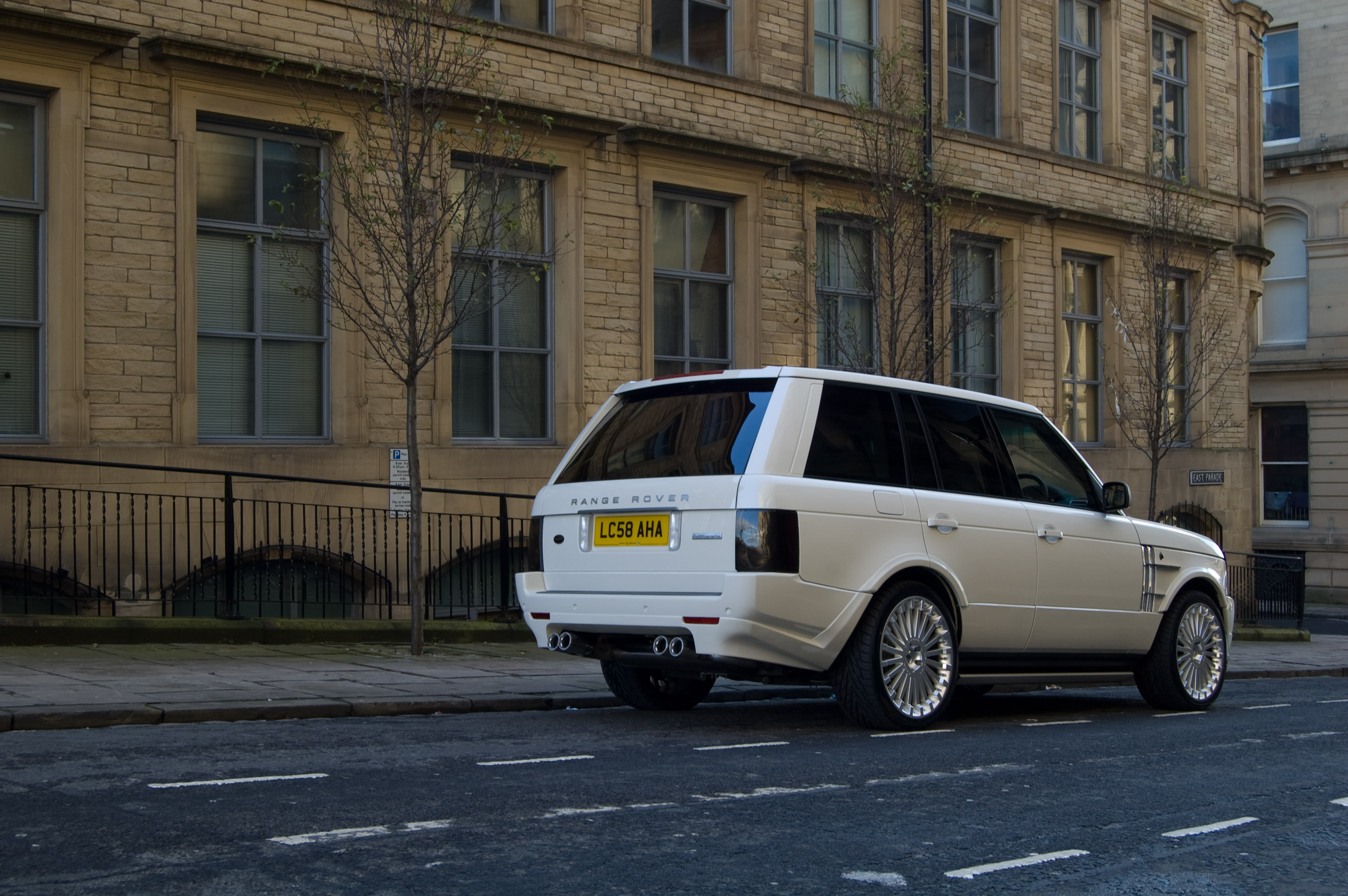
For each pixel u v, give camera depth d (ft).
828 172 57.67
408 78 37.76
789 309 57.31
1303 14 111.65
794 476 24.38
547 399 50.78
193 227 41.63
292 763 20.40
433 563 46.44
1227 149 82.94
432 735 23.90
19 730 23.13
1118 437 73.41
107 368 39.93
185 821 16.33
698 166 54.24
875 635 25.41
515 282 47.67
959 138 64.80
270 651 36.19
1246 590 79.66
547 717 27.32
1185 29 80.48
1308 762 24.35
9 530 37.83
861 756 22.97
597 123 50.39
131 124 40.57
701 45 56.18
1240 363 82.43
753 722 27.37
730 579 23.67
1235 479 81.30
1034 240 68.64
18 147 39.45
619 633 25.52
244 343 43.37
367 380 45.27
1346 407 108.68
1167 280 68.54
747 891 14.23
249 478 42.24
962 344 66.23
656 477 25.31
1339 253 109.29
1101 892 14.82
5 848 14.84
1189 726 29.32
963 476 27.71
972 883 14.93
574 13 50.80
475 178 40.52
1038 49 70.08
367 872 14.34
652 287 52.75
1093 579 29.86
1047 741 26.00
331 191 42.39
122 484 39.78
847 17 62.03
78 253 39.40
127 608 39.81
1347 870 16.15
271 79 42.93
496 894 13.71
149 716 24.48
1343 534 108.47
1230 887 15.24
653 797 18.76
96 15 39.86
